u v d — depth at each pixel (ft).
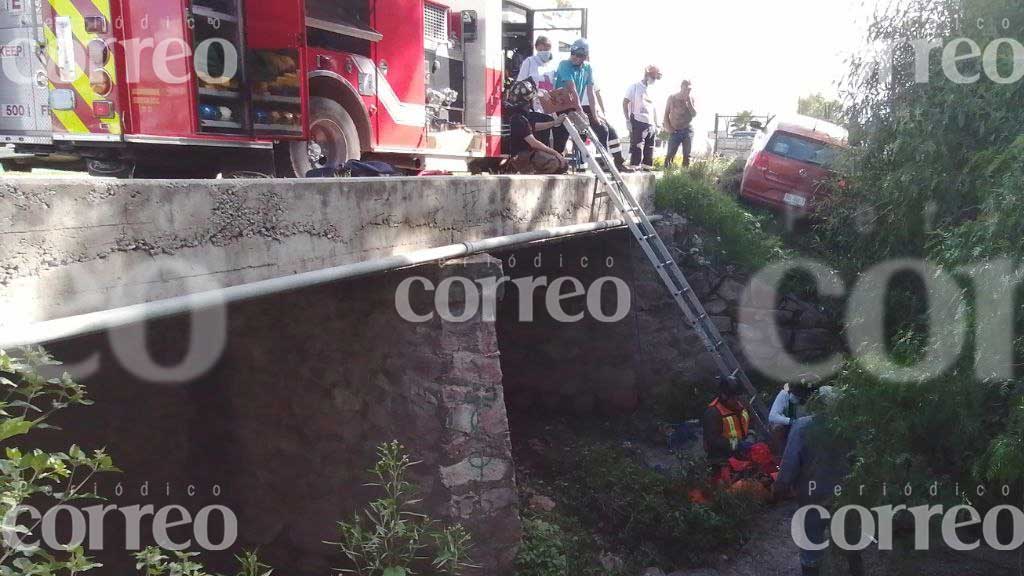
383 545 16.05
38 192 9.12
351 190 14.21
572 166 29.96
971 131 20.70
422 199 16.21
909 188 21.80
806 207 33.71
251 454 19.83
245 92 19.53
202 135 18.56
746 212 34.60
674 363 31.45
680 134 39.34
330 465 18.80
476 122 30.76
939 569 17.75
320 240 13.56
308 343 18.56
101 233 9.88
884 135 24.43
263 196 12.34
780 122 35.47
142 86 18.25
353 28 23.15
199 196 11.23
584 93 29.96
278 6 20.11
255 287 11.88
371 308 17.56
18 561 8.32
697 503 21.77
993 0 20.45
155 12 18.04
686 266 31.68
